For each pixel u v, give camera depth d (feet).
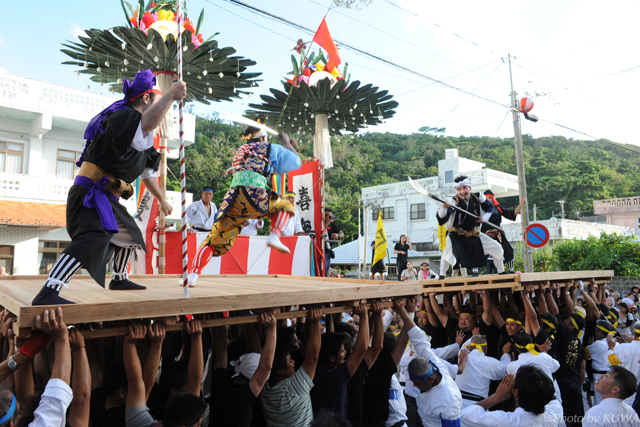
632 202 126.41
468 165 109.40
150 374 9.44
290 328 14.42
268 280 17.11
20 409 9.49
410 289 13.52
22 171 57.98
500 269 23.36
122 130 9.75
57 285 8.87
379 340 13.04
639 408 14.51
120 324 9.62
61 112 57.26
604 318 24.45
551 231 99.76
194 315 12.16
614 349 21.57
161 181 25.50
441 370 13.94
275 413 11.29
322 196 29.27
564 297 22.00
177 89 10.37
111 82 32.04
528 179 168.35
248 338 13.57
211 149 118.52
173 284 14.48
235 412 10.55
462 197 23.21
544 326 18.04
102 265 9.88
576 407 18.65
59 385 7.86
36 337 8.35
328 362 12.85
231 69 29.58
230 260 25.46
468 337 18.58
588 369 22.79
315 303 11.45
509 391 14.78
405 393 17.12
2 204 53.42
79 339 8.79
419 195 111.34
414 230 111.65
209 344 17.02
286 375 11.75
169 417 8.80
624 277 68.23
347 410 12.82
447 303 20.97
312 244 26.86
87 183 10.19
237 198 12.95
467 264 23.24
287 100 37.52
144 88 10.92
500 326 19.25
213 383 11.93
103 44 26.35
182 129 10.78
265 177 13.44
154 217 24.43
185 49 26.89
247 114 39.50
